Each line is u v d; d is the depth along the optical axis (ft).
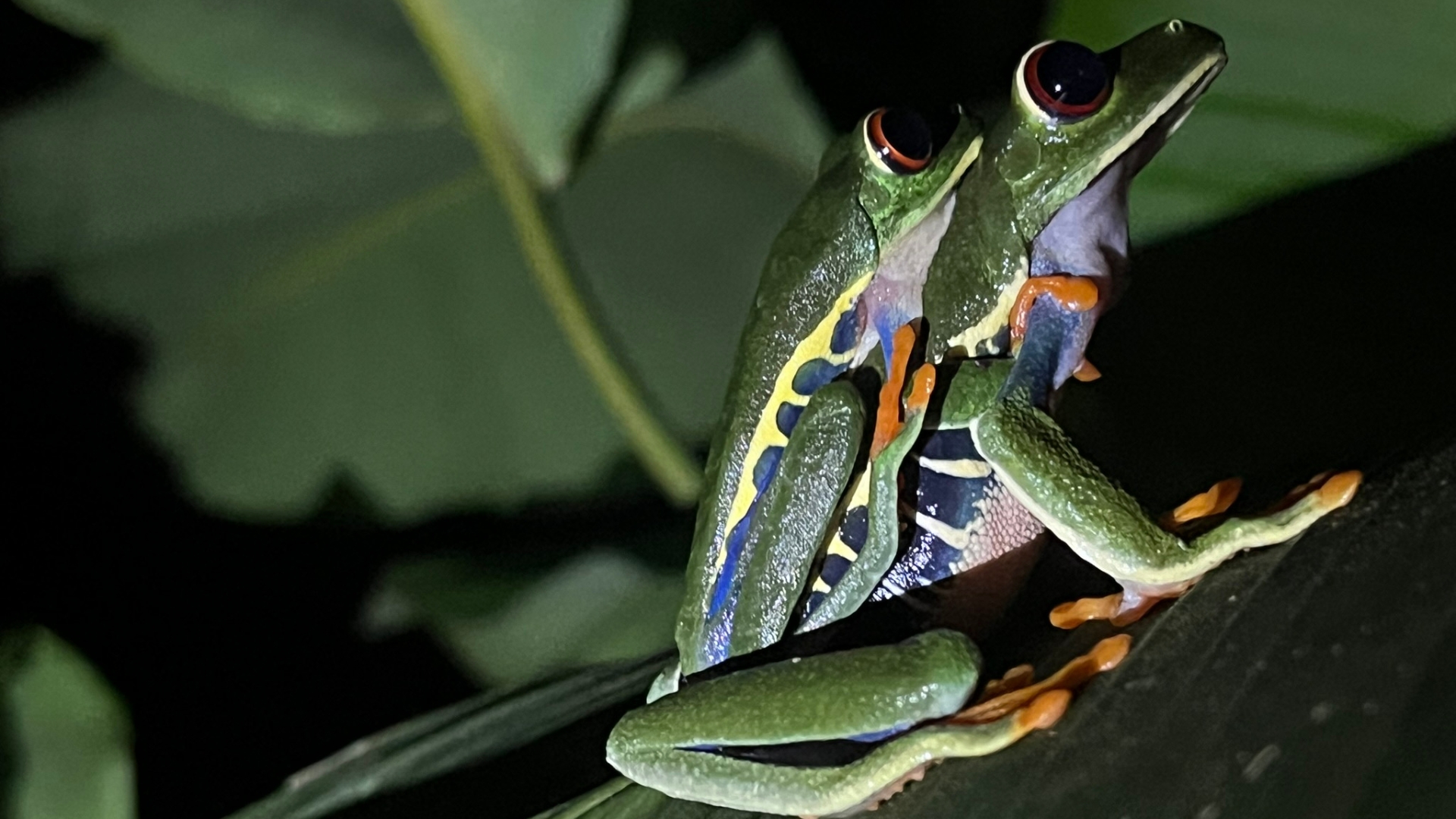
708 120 1.36
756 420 1.02
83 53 1.41
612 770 1.06
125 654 1.35
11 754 1.13
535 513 1.35
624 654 1.25
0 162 1.39
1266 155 1.16
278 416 1.36
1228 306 1.17
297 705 1.35
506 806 1.06
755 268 1.37
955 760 0.94
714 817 0.97
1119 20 1.16
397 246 1.36
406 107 1.23
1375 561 0.90
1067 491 0.97
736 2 1.31
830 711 0.96
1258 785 0.85
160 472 1.36
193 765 1.34
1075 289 1.01
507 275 1.36
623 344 1.36
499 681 1.26
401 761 1.10
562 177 1.18
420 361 1.36
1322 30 1.14
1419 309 1.14
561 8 1.14
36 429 1.36
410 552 1.35
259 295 1.36
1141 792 0.87
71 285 1.38
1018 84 1.02
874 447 1.00
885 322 1.03
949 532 1.02
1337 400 1.15
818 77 1.36
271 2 1.23
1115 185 1.03
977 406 1.01
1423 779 0.83
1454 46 1.13
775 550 1.00
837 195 1.03
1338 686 0.87
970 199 1.03
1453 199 1.14
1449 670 0.85
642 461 1.36
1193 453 1.17
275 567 1.36
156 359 1.37
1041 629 1.01
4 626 1.33
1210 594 0.93
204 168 1.40
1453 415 0.98
